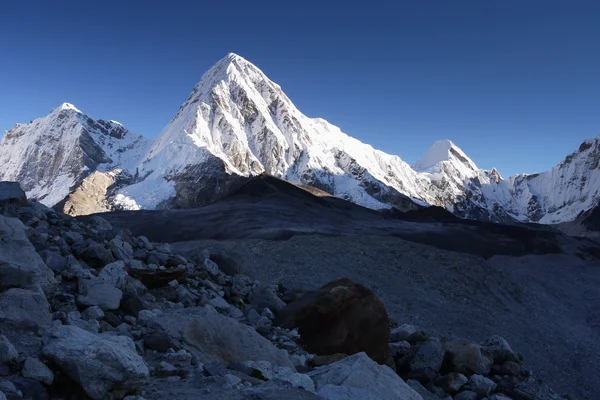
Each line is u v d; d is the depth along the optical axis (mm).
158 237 91250
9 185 13992
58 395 6074
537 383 15195
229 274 17547
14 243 8773
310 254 62281
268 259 59625
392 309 49844
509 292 67875
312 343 13133
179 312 9938
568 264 101500
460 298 59719
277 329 13148
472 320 52688
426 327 46906
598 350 53000
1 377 5910
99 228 15273
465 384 13617
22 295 7590
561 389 41938
